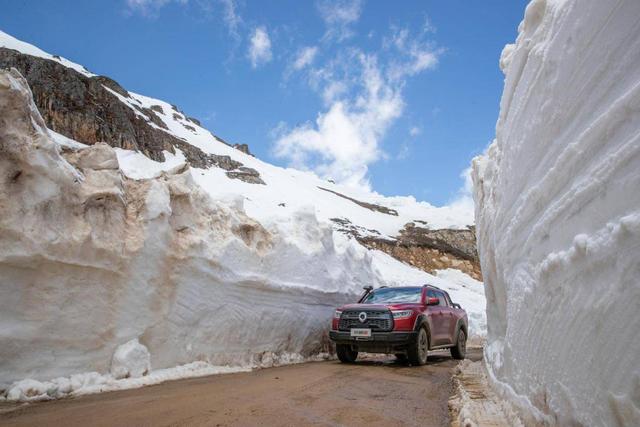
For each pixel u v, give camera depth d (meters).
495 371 5.65
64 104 46.84
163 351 7.02
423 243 57.81
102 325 6.11
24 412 4.55
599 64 2.59
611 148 2.39
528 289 3.62
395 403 5.49
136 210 6.90
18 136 5.39
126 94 77.12
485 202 6.76
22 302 5.28
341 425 4.36
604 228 2.32
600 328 2.28
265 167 92.81
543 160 3.49
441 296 11.39
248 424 4.24
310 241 11.99
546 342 3.12
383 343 9.08
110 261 6.17
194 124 102.44
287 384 6.60
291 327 10.12
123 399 5.24
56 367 5.56
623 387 2.07
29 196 5.40
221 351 8.13
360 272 14.66
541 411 3.26
